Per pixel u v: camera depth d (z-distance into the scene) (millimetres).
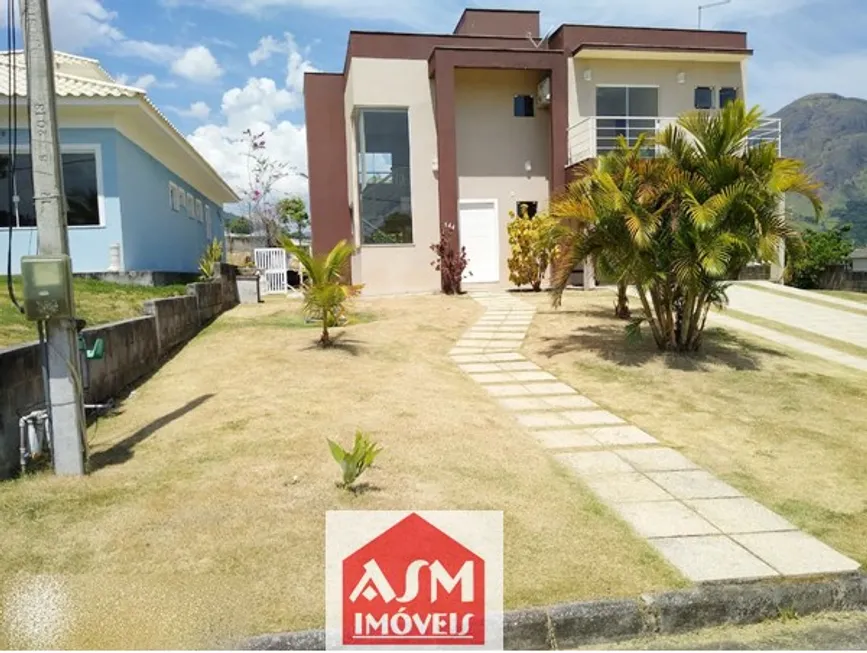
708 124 8781
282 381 7457
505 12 19281
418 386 7520
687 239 8516
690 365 8977
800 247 8531
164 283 13258
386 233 16719
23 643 2891
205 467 4840
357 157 16750
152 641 2912
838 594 3551
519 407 7145
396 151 16750
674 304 9500
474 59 16516
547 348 10031
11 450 4707
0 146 12477
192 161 17391
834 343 11336
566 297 15273
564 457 5613
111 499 4273
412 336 10766
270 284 20266
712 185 8594
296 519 4023
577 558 3760
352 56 16422
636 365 8953
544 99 17297
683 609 3334
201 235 21672
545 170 17922
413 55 16781
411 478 4734
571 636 3201
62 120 12609
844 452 5945
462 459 5234
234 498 4289
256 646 2912
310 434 5602
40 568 3439
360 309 13539
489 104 17594
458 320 12312
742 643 3250
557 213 9086
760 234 8188
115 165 12820
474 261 17672
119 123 12922
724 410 7203
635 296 15109
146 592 3246
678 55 17906
